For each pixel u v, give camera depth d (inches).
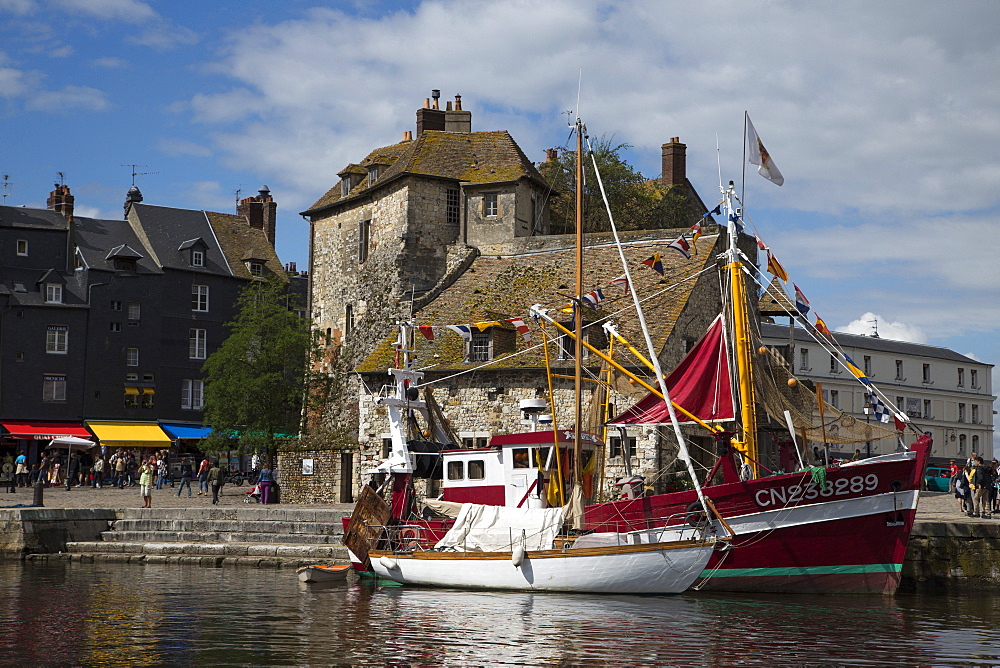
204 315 2442.2
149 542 1253.7
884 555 892.0
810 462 1162.6
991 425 3120.1
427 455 1061.8
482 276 1696.6
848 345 2704.2
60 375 2277.3
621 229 2065.7
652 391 993.5
